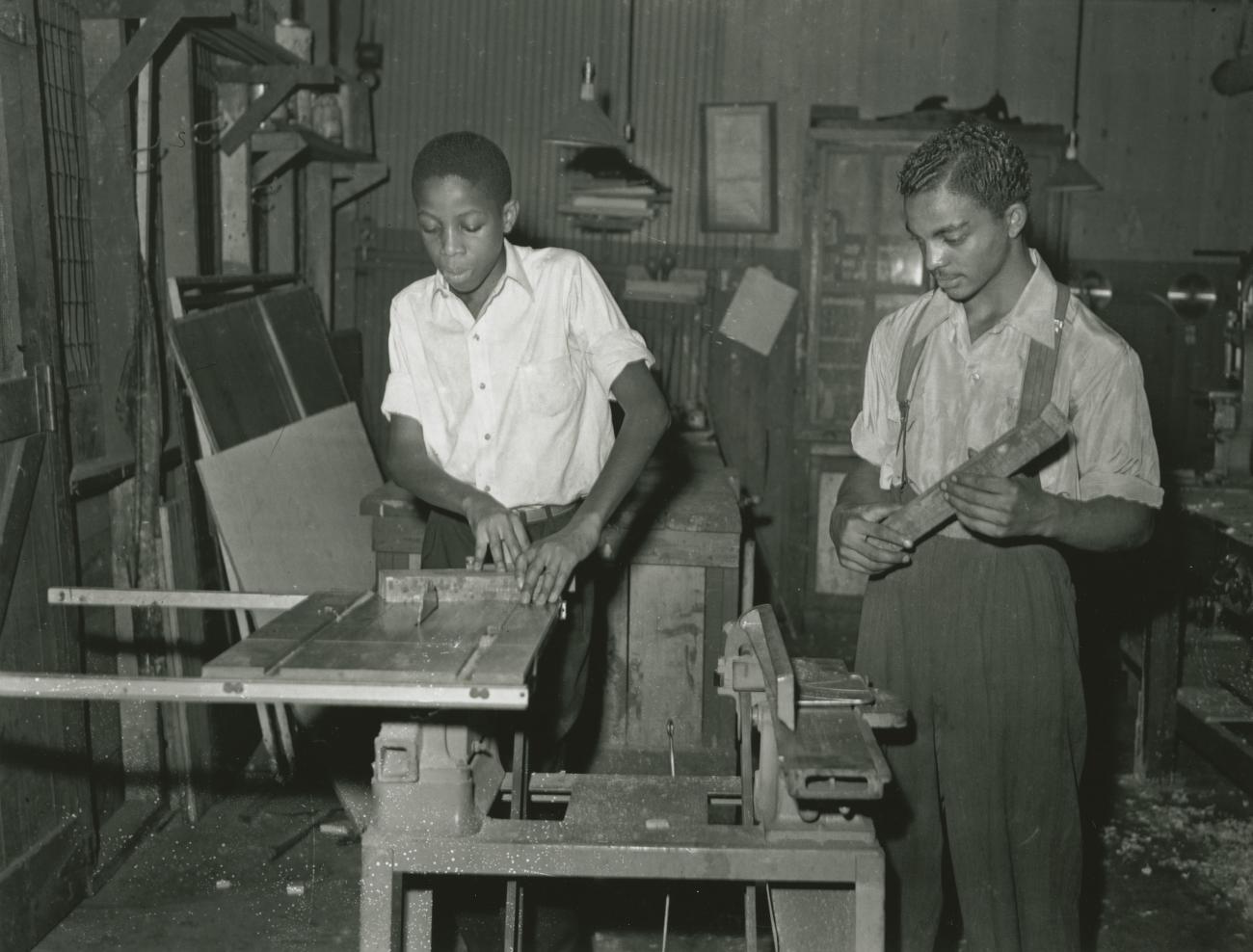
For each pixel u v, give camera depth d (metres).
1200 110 5.31
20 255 2.56
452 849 1.53
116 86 3.04
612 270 5.50
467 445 2.08
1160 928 2.74
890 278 5.31
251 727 3.76
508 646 1.49
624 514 3.26
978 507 1.74
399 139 5.50
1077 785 1.94
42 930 2.58
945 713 1.93
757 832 1.54
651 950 2.59
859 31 5.33
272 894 2.82
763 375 5.48
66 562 2.71
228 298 4.00
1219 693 3.57
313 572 3.75
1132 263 5.39
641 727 3.35
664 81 5.41
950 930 2.66
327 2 5.05
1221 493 3.44
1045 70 5.32
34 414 2.57
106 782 3.08
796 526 5.47
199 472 3.49
